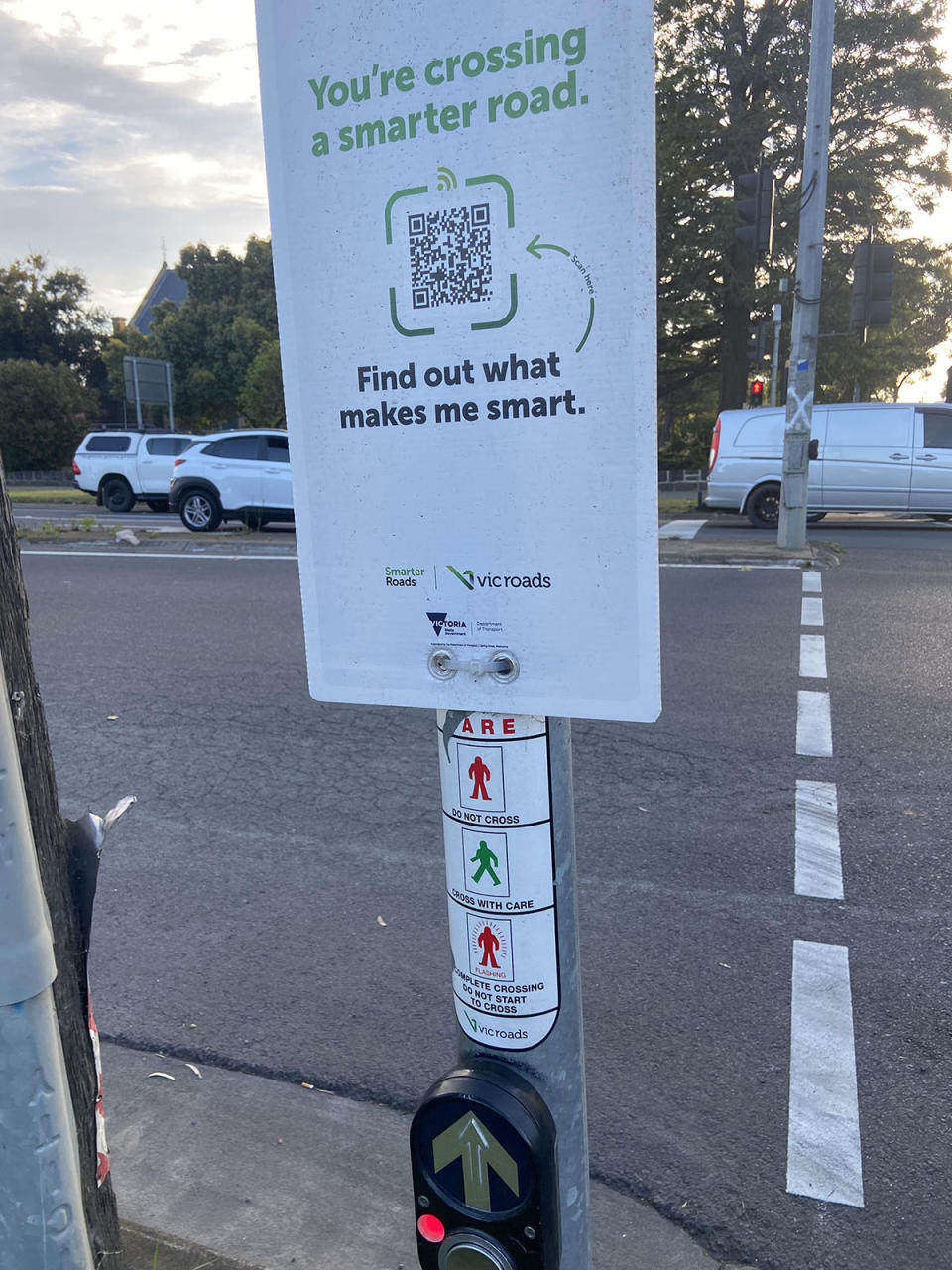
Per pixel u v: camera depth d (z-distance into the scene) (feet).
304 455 4.33
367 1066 9.92
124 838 15.10
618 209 3.56
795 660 23.80
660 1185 8.28
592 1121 9.01
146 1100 9.53
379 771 17.56
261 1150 8.87
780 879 13.21
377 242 3.96
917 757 17.33
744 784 16.35
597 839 14.51
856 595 31.60
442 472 4.06
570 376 3.76
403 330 4.00
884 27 89.40
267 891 13.42
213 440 53.31
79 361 191.42
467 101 3.69
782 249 93.56
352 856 14.34
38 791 5.52
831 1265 7.49
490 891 4.47
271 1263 7.63
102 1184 6.31
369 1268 7.55
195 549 46.62
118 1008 10.96
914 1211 7.95
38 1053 3.94
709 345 111.75
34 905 3.89
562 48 3.52
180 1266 7.23
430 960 11.70
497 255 3.77
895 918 12.19
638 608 3.88
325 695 4.55
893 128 94.17
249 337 158.20
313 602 4.47
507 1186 4.42
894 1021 10.27
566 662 4.04
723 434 53.21
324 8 3.84
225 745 19.06
